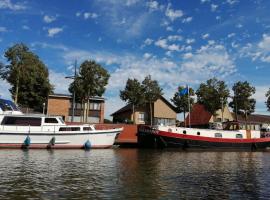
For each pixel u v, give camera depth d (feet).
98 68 146.41
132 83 165.58
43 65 173.17
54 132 106.42
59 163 72.54
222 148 133.59
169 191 47.01
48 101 179.52
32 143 104.99
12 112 106.22
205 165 77.87
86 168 66.08
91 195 43.27
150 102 173.17
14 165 67.36
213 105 174.70
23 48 143.13
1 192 43.75
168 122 201.98
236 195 45.88
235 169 71.87
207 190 48.47
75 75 147.43
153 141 127.13
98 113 185.78
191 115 222.28
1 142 102.12
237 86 183.01
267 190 49.16
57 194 43.47
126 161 79.92
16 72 140.26
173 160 86.63
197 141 129.39
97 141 113.29
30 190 45.21
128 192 45.39
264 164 82.69
